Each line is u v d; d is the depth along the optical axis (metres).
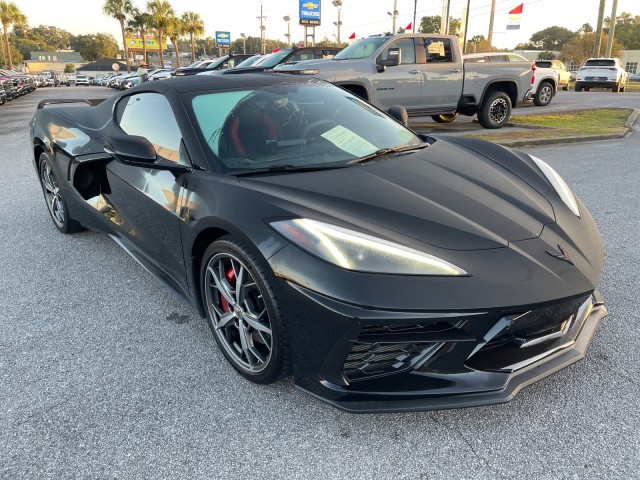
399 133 3.12
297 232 1.98
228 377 2.39
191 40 78.31
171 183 2.63
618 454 1.87
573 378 2.31
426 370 1.98
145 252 3.07
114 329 2.85
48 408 2.20
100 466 1.88
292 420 2.10
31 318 2.98
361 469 1.84
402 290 1.82
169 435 2.03
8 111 18.14
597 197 5.14
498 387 1.95
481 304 1.82
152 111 3.02
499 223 2.21
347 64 8.95
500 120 10.73
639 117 12.74
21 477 1.83
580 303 2.07
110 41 139.75
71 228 4.27
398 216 2.13
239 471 1.84
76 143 3.66
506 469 1.82
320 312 1.87
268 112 2.87
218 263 2.36
